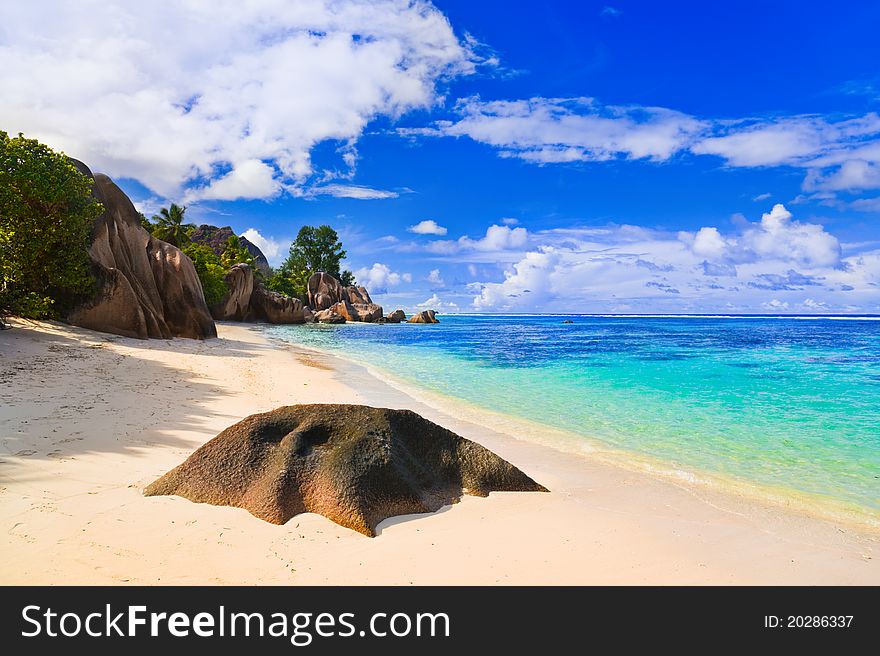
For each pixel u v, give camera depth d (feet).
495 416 41.50
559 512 20.98
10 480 19.57
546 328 240.32
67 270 70.44
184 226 230.48
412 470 21.70
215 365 61.82
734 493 24.09
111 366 50.75
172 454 24.95
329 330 184.65
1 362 45.19
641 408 45.32
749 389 56.03
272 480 19.42
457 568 15.83
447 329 218.59
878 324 317.22
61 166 68.23
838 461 29.60
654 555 17.24
